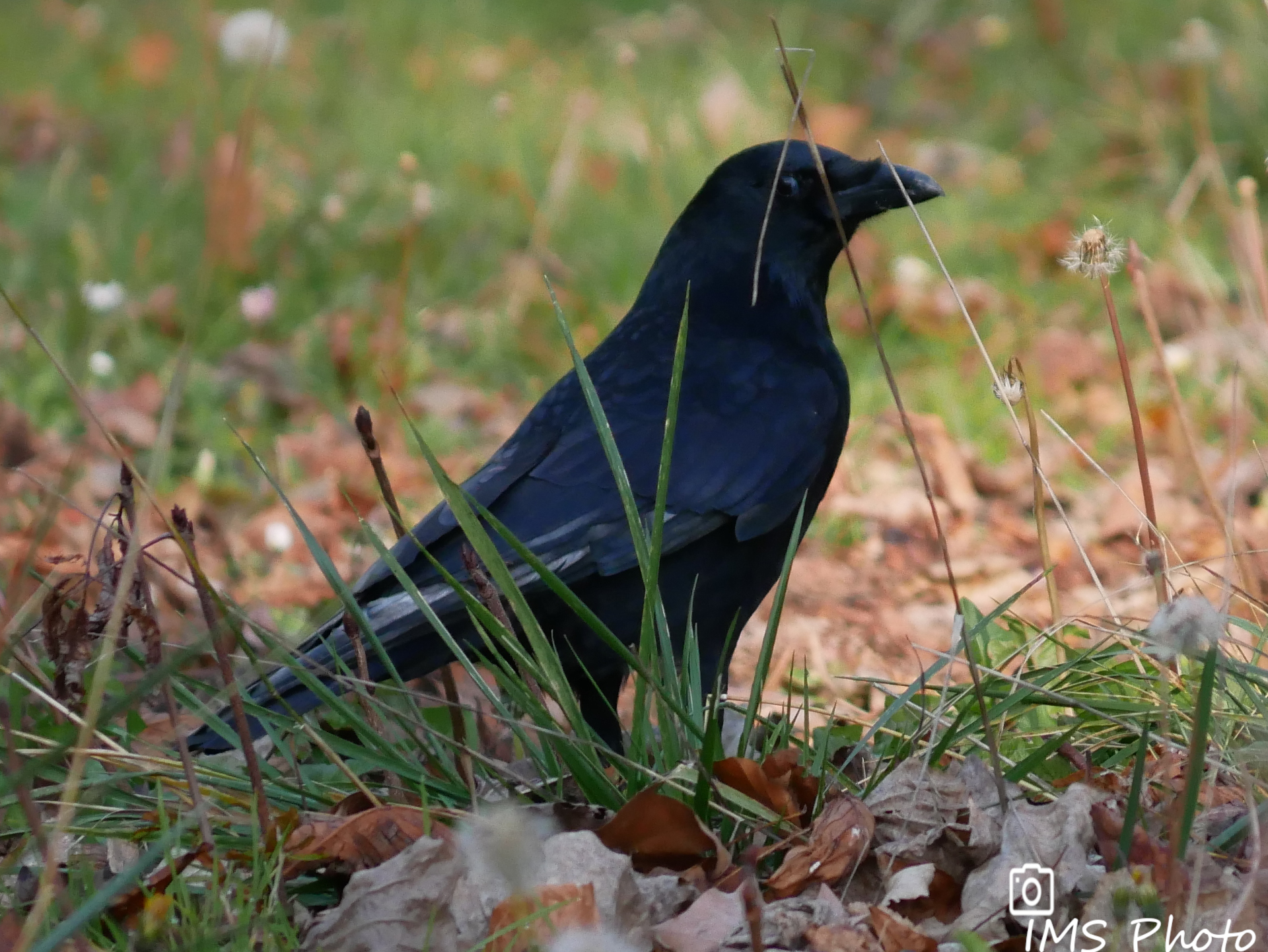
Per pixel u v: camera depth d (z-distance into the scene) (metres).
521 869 4.17
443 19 23.14
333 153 17.58
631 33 22.42
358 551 10.52
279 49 18.16
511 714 7.05
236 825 5.74
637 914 5.20
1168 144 17.02
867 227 15.80
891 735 6.72
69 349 13.25
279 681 6.67
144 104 19.84
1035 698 6.28
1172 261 14.54
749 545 7.72
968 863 5.53
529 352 14.08
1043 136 18.50
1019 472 11.78
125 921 5.27
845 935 5.05
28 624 6.78
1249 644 7.46
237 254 14.73
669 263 8.43
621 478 5.95
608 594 7.35
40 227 15.40
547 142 17.81
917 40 21.66
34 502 11.01
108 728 6.61
